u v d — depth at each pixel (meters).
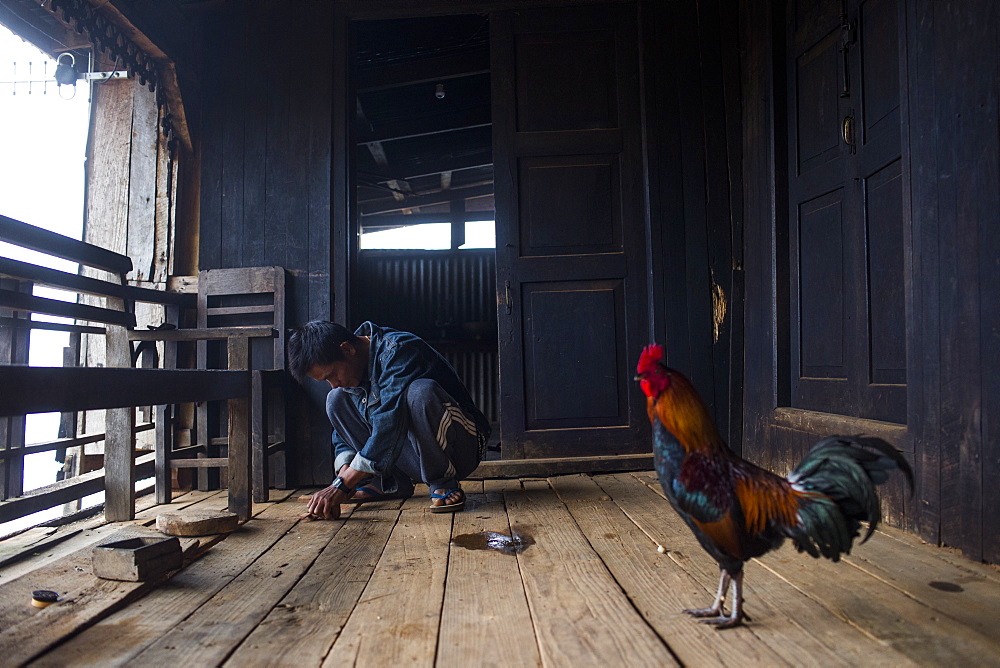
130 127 4.15
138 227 4.12
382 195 9.16
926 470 2.40
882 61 2.84
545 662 1.48
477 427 3.34
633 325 4.07
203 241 4.05
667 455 1.65
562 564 2.24
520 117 4.14
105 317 3.12
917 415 2.45
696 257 4.05
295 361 3.00
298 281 4.00
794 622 1.69
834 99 3.24
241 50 4.11
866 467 1.55
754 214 3.92
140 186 4.13
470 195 9.69
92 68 4.07
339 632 1.67
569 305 4.08
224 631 1.68
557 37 4.16
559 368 4.06
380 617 1.77
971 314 2.16
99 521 2.88
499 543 2.52
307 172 4.05
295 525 2.84
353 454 3.33
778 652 1.52
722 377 4.02
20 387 1.54
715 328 4.04
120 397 1.97
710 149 4.10
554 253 4.12
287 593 1.97
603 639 1.60
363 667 1.47
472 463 3.25
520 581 2.06
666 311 4.03
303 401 3.89
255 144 4.08
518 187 4.13
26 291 2.76
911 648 1.53
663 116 4.11
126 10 3.40
